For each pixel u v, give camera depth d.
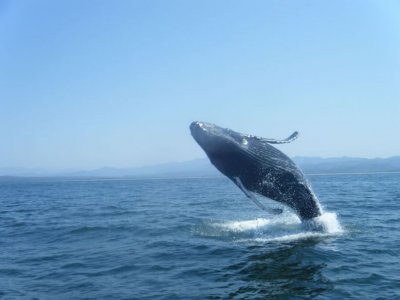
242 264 13.99
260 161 17.02
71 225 26.19
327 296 10.80
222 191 71.06
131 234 21.36
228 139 16.41
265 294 11.12
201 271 13.47
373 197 42.47
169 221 25.89
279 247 16.05
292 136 17.38
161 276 13.21
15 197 73.12
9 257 17.42
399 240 17.28
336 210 29.58
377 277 12.27
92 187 125.56
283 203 18.66
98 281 13.12
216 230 20.98
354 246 16.09
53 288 12.72
